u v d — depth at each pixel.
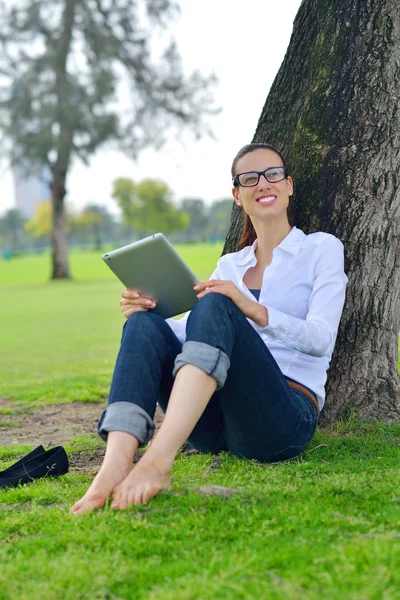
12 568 1.79
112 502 2.17
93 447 3.52
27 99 29.19
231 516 2.07
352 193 3.27
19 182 33.50
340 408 3.37
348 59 3.27
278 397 2.50
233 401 2.49
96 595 1.62
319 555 1.72
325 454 2.84
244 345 2.41
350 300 3.32
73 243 125.62
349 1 3.28
